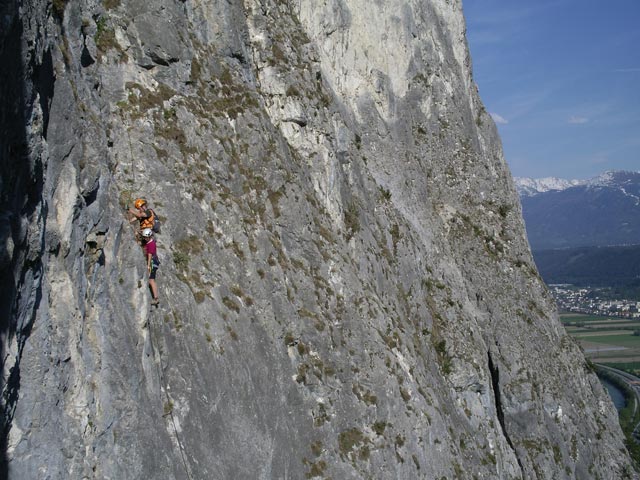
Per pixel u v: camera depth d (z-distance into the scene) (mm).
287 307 22344
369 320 27062
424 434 27297
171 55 21422
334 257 26469
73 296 13523
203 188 20750
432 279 42594
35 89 12133
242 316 20047
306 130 28781
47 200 12938
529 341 49969
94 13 19250
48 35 13578
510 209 56875
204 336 18062
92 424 13547
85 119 15570
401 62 51875
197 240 19703
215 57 24391
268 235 22969
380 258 33656
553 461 45375
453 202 52125
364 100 46406
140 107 19812
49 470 12047
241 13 26688
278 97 28047
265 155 24516
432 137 52750
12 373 11188
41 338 12289
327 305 24734
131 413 14617
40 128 12203
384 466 23656
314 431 21656
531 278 54469
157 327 16688
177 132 20703
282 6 31688
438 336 39312
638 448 60812
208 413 17359
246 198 22938
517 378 46281
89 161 14945
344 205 31062
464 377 39312
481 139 59562
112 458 13875
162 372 16406
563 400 49844
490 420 39844
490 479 35625
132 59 20359
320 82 31781
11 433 11367
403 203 44750
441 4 58219
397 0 52438
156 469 14820
